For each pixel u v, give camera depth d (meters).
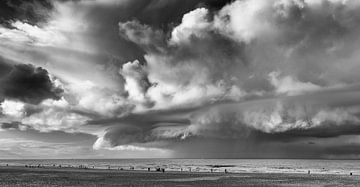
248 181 75.69
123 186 63.25
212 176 90.81
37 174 92.81
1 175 87.94
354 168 171.50
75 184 65.88
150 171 115.00
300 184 69.69
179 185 66.31
